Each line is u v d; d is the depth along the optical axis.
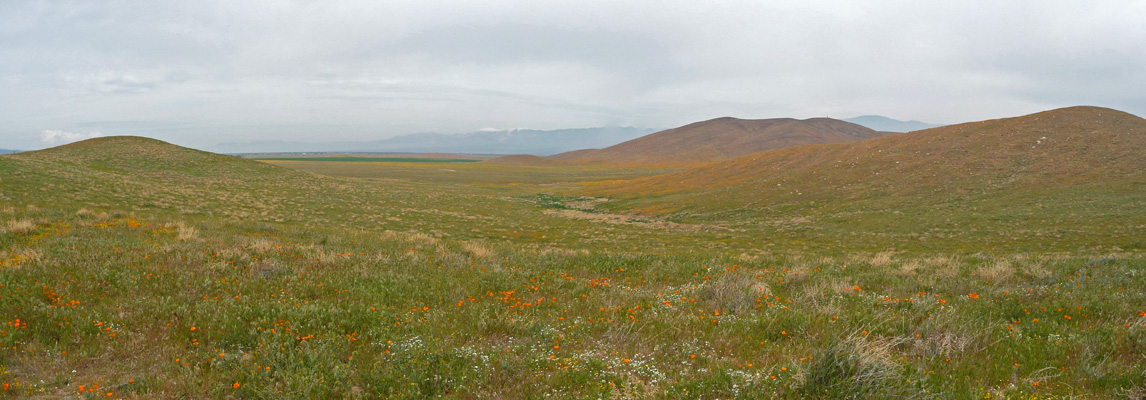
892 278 11.53
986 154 61.75
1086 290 9.48
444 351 5.94
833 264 14.56
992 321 7.21
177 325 6.81
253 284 9.38
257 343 6.27
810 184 65.00
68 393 5.00
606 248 35.28
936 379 5.12
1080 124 65.81
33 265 9.62
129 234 16.34
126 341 6.25
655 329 7.11
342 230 29.73
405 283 9.93
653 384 5.24
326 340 6.30
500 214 59.22
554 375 5.38
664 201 71.50
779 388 4.94
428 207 59.41
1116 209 39.12
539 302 8.86
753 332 6.88
